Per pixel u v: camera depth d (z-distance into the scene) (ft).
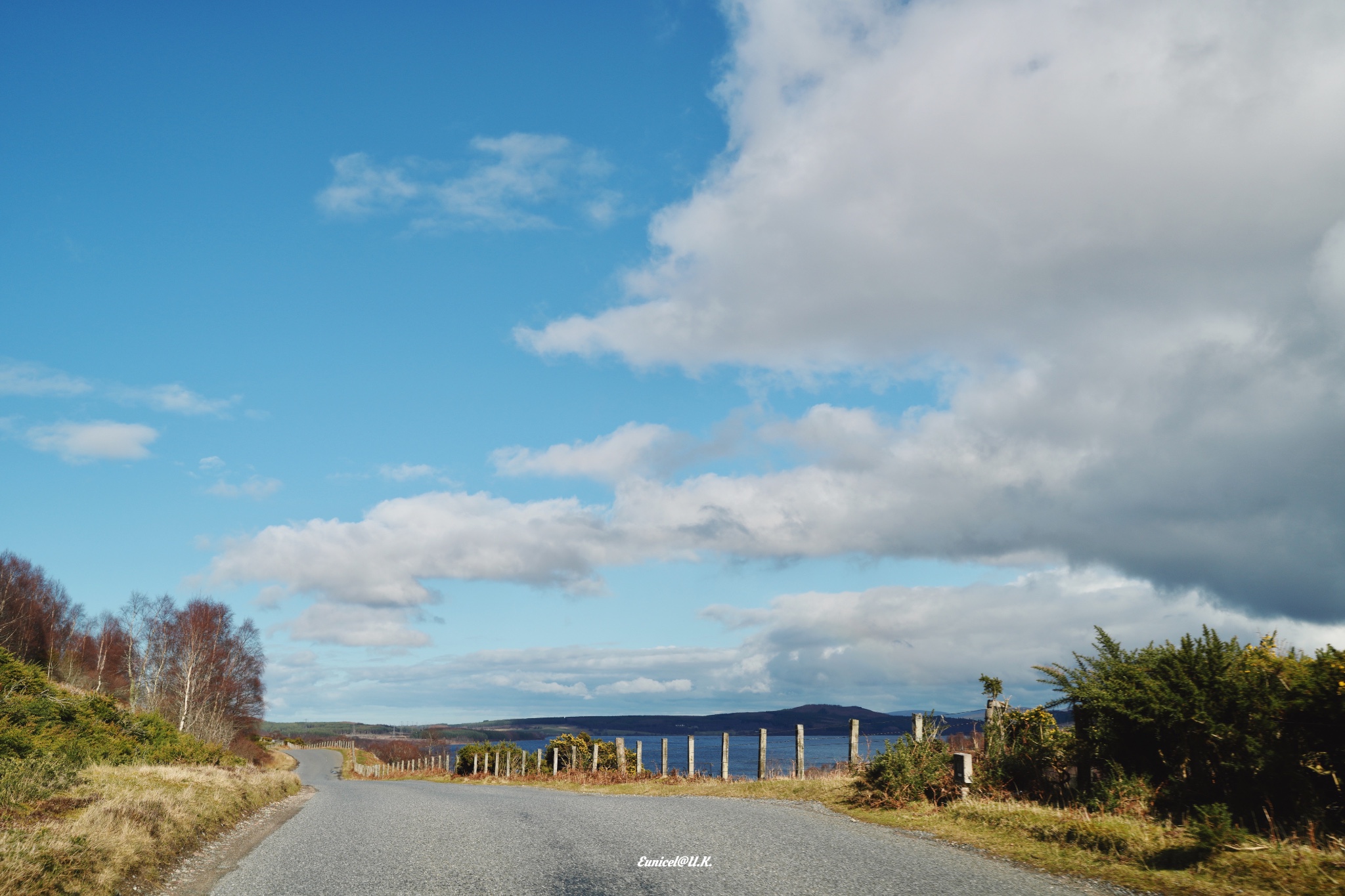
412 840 36.73
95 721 80.64
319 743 600.80
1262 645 29.73
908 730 45.78
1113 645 33.17
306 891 26.05
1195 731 28.50
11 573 281.74
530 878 26.12
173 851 34.94
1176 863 23.45
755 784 59.11
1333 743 25.62
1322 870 20.65
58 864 25.94
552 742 114.52
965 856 27.73
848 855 28.22
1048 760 38.19
